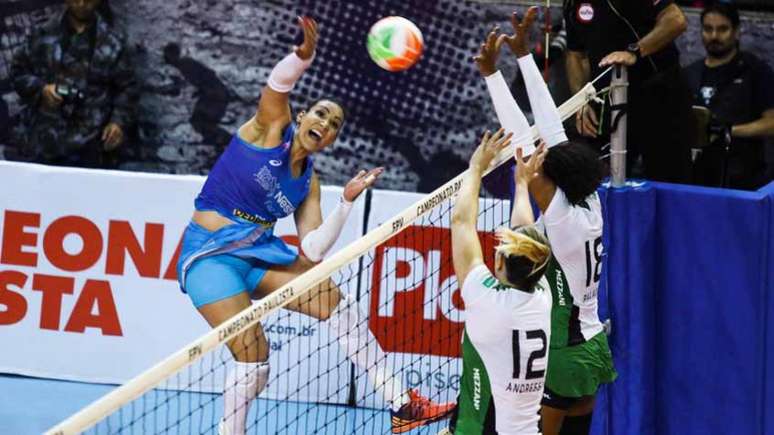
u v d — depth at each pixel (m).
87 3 33.00
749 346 23.94
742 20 34.09
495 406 19.05
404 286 29.05
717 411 24.41
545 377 20.41
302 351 29.19
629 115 26.52
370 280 29.09
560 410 21.86
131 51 33.94
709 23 31.70
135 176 29.98
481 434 19.20
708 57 32.38
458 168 34.88
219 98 35.06
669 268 24.56
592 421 24.66
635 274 24.33
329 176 35.12
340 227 23.39
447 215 28.86
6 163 30.33
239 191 23.27
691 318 24.45
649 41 24.61
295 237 29.55
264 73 34.97
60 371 30.42
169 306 29.98
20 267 30.50
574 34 27.92
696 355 24.48
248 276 23.62
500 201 28.03
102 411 18.41
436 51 34.50
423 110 34.72
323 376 29.14
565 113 23.98
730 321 24.08
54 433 18.03
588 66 28.06
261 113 23.05
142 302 30.06
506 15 34.25
